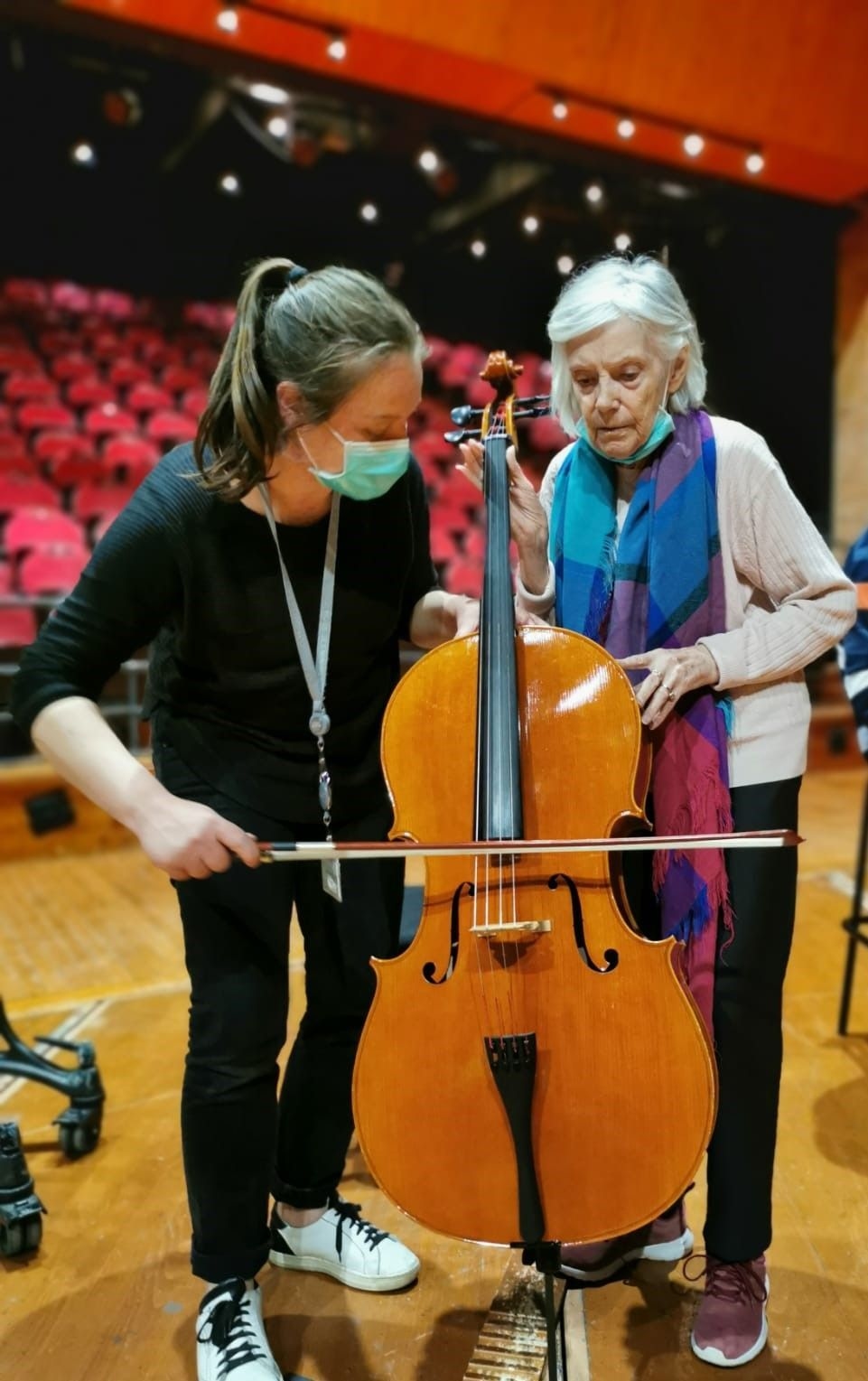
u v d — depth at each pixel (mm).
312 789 1375
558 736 1283
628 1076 1155
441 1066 1191
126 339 8148
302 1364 1431
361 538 1348
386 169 8023
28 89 6926
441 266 8734
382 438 1188
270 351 1162
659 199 6750
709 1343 1406
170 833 1139
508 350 8859
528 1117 1139
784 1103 2105
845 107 5617
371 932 1445
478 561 6543
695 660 1290
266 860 1149
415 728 1322
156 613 1306
